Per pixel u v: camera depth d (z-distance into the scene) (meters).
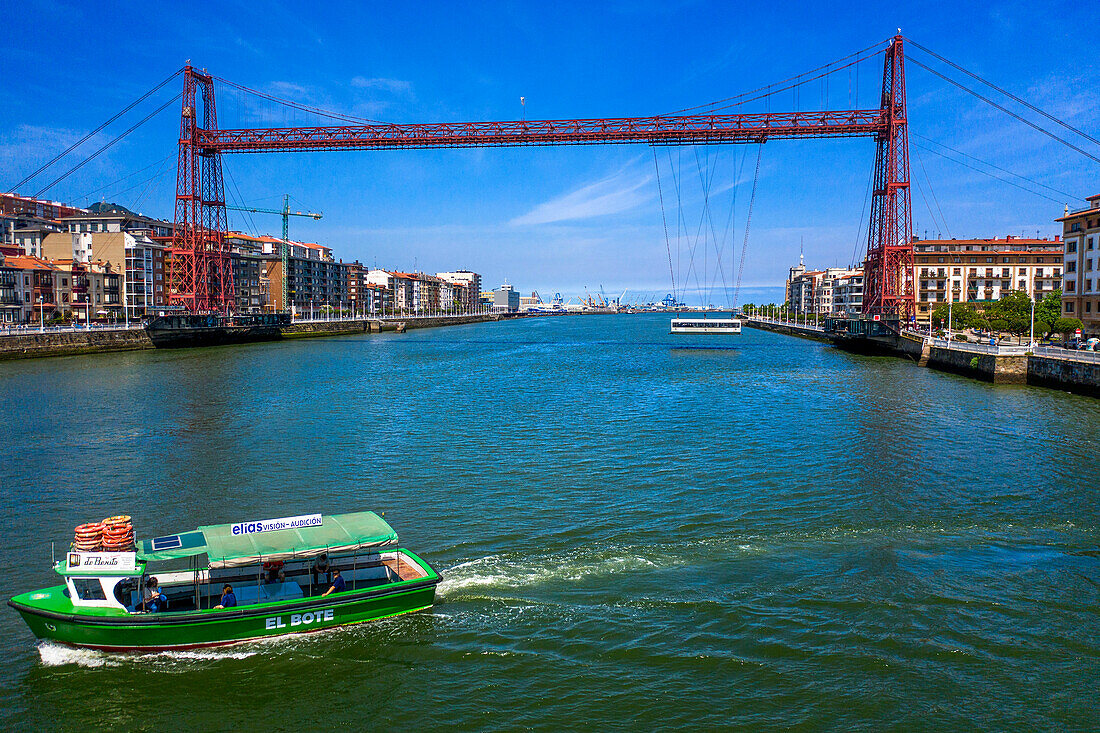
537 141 120.19
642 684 18.17
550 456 40.03
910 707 17.11
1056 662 18.80
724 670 18.64
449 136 120.12
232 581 21.41
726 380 78.38
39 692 18.31
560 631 20.61
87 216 175.38
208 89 127.00
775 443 43.12
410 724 17.02
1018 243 167.25
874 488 33.41
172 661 19.59
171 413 54.16
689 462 38.44
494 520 29.23
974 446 42.12
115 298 151.50
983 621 20.80
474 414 54.34
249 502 31.88
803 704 17.28
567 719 17.00
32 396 62.59
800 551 25.89
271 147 124.00
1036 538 27.11
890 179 111.50
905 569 24.23
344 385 73.06
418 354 118.94
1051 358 67.94
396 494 32.88
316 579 21.73
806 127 113.12
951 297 166.38
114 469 37.31
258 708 17.73
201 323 127.44
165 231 188.75
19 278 128.38
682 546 26.39
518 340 169.50
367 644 20.22
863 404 58.97
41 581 23.81
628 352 127.06
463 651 19.78
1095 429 47.28
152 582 20.56
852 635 20.08
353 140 121.94
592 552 25.89
